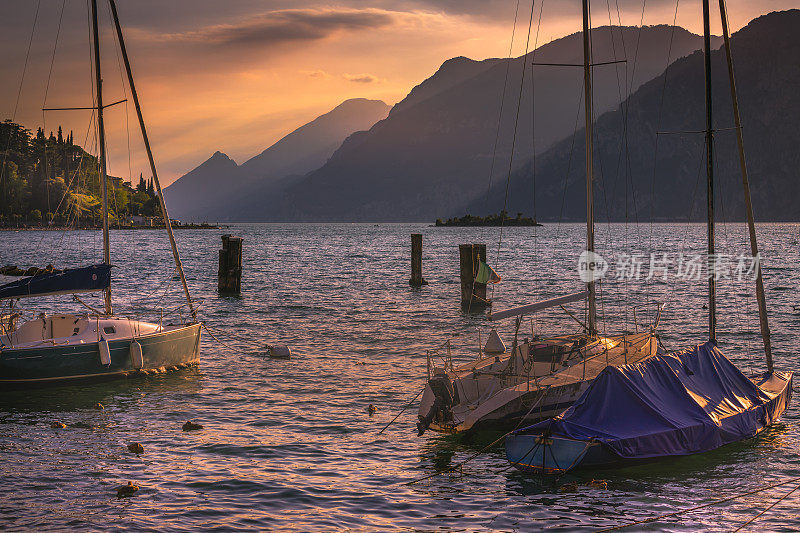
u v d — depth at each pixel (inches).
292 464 644.1
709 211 861.2
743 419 697.0
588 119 941.8
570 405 721.0
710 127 868.6
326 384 957.2
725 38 871.7
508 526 515.5
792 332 1373.0
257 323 1521.9
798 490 584.7
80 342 924.6
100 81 1051.3
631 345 842.8
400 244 5930.1
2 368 869.8
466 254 1766.7
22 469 623.2
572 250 4623.5
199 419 789.2
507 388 712.4
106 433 735.1
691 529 511.8
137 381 962.7
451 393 712.4
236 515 528.7
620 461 611.8
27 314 1624.0
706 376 730.8
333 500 561.0
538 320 1596.9
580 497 570.9
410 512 539.8
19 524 506.9
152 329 1006.4
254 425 767.7
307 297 2016.5
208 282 2522.1
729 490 585.6
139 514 527.5
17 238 6722.4
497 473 626.2
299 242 6515.8
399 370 1049.5
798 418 781.9
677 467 637.3
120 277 2736.2
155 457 658.8
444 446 703.1
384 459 662.5
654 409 649.0
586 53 951.0
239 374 1017.5
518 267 3149.6
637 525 517.7
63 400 865.5
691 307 1786.4
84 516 522.6
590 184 928.3
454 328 1460.4
